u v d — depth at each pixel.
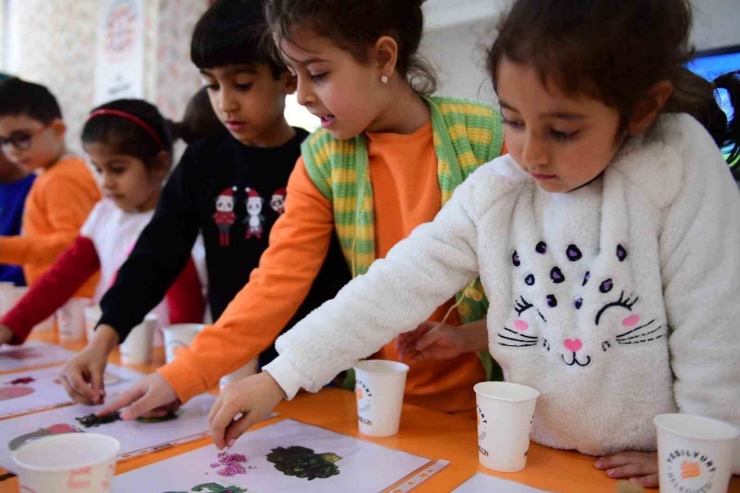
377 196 0.95
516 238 0.73
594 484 0.62
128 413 0.80
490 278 0.73
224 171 1.16
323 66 0.80
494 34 0.63
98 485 0.53
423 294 0.74
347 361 0.74
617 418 0.67
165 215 1.14
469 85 1.21
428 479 0.63
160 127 1.49
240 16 1.01
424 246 0.75
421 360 0.89
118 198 1.42
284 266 0.90
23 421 0.81
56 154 1.84
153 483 0.61
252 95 1.05
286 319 0.90
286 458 0.68
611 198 0.66
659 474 0.58
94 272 1.43
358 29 0.80
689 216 0.63
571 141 0.58
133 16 2.86
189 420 0.82
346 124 0.85
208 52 1.00
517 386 0.69
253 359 0.94
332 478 0.63
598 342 0.65
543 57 0.54
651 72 0.56
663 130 0.65
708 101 0.79
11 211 2.09
